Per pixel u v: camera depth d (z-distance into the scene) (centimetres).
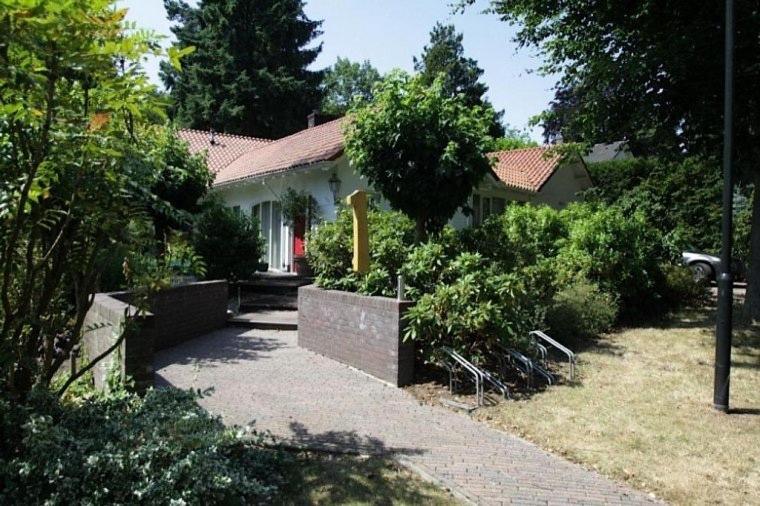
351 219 948
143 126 443
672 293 1249
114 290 805
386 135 880
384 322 711
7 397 394
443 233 948
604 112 1091
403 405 617
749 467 466
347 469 439
